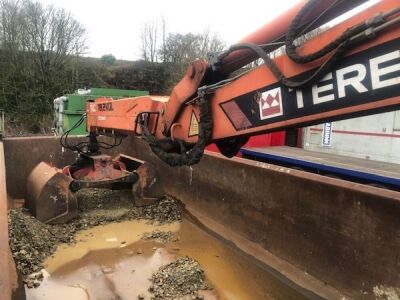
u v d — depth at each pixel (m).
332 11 1.93
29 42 24.86
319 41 1.98
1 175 3.60
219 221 4.88
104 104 4.79
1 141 5.79
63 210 4.85
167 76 27.50
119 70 27.81
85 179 5.21
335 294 3.32
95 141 5.57
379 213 3.01
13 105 24.41
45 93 24.77
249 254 4.21
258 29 2.29
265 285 3.61
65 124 12.09
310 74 2.03
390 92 1.73
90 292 3.44
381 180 4.52
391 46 1.70
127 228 4.95
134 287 3.53
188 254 4.25
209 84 2.68
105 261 4.04
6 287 1.71
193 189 5.40
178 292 3.44
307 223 3.64
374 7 1.77
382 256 3.00
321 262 3.50
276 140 7.73
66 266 3.91
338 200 3.33
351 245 3.23
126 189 6.02
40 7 25.52
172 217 5.32
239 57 2.47
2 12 24.88
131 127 4.02
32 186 4.94
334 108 1.95
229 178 4.69
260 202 4.20
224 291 3.49
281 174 3.91
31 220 4.64
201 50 24.28
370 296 3.09
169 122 2.93
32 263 3.86
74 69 26.12
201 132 2.60
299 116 2.11
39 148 6.18
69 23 25.97
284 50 2.15
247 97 2.38
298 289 3.55
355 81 1.84
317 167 5.48
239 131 2.46
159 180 5.68
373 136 6.20
